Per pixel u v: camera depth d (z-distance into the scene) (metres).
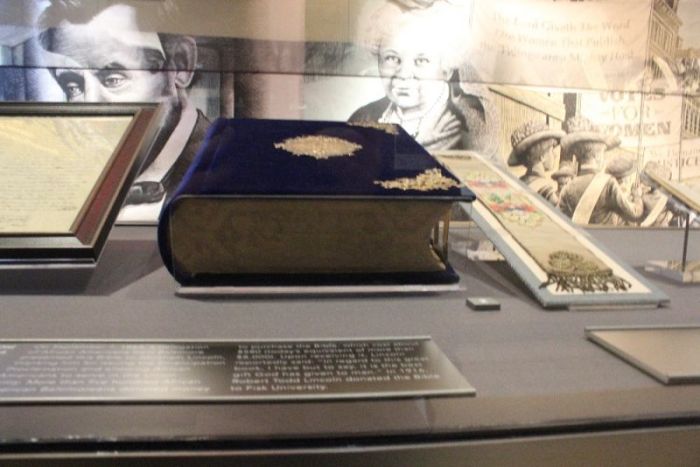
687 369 0.73
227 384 0.66
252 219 1.00
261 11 1.62
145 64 1.59
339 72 1.67
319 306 0.98
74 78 1.56
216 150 1.12
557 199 1.81
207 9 1.60
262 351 0.75
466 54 1.72
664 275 1.25
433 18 1.69
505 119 1.76
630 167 1.84
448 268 1.12
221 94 1.63
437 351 0.77
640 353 0.78
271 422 0.60
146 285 1.08
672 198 1.28
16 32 1.53
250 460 0.58
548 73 1.77
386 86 1.70
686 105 1.87
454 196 1.00
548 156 1.79
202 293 1.02
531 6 1.74
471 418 0.63
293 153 1.12
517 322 0.93
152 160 1.60
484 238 1.46
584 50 1.78
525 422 0.62
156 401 0.63
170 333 0.83
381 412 0.63
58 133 1.16
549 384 0.71
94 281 1.10
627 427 0.64
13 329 0.84
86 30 1.56
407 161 1.13
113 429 0.58
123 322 0.87
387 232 1.04
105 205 1.02
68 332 0.82
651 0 1.79
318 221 1.01
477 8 1.70
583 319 0.96
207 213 0.98
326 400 0.64
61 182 1.06
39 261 0.94
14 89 1.54
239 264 1.04
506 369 0.75
